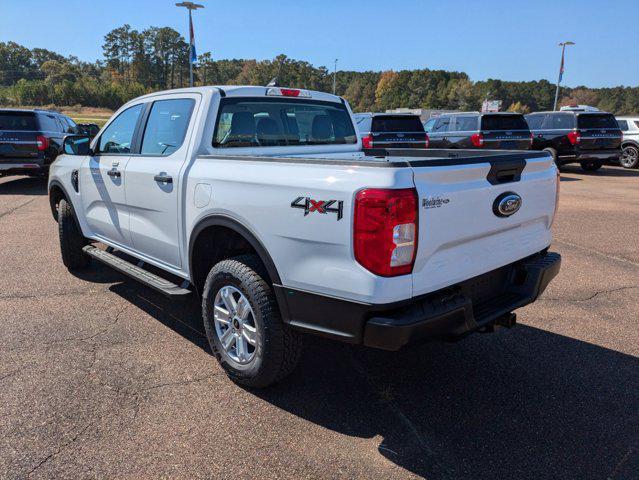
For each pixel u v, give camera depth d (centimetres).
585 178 1487
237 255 342
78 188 501
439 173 257
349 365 364
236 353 333
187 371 349
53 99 12219
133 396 317
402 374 352
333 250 260
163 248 389
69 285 521
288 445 274
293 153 415
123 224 435
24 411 298
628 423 297
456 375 352
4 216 865
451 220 266
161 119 399
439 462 262
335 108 464
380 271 246
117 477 247
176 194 357
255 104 393
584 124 1480
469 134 1389
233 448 270
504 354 383
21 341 390
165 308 463
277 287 288
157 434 280
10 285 519
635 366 366
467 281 288
